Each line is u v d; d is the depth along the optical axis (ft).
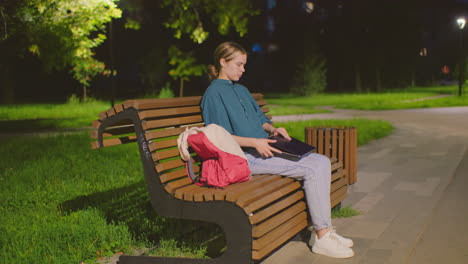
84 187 19.93
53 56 42.34
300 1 150.61
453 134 38.52
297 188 12.12
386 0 151.84
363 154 28.89
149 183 11.21
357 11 151.74
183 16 56.75
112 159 26.81
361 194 18.47
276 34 154.51
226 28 57.82
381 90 153.69
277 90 168.25
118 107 11.36
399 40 154.51
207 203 10.51
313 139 19.99
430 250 12.35
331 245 11.88
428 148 30.86
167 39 118.83
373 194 18.44
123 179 21.49
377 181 20.86
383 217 15.30
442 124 47.19
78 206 17.01
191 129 11.62
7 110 77.46
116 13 41.11
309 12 153.89
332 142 19.89
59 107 83.82
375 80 159.53
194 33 56.65
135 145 32.40
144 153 11.19
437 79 204.44
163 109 11.77
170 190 10.96
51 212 16.14
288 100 108.58
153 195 11.20
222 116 12.10
